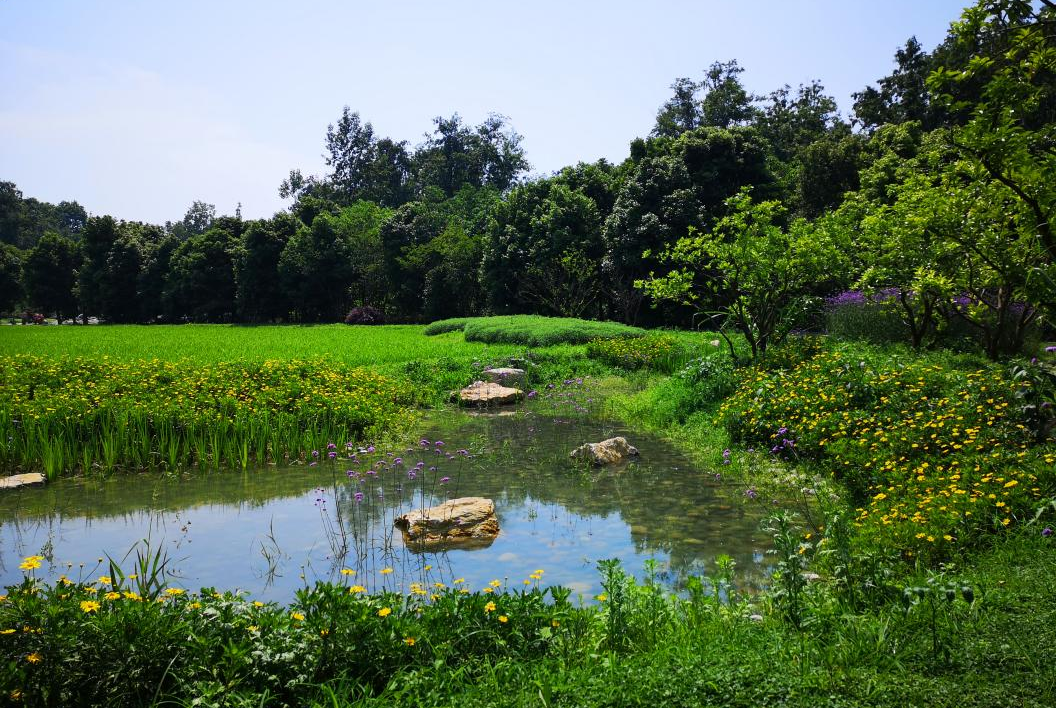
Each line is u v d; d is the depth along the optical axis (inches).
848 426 372.5
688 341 960.3
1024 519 230.4
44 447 420.8
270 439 472.1
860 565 212.2
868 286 608.1
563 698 142.4
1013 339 580.4
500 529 319.6
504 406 698.2
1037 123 1034.1
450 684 153.5
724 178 1480.1
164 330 1792.6
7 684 142.3
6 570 270.4
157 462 454.0
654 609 194.9
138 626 154.9
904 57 1817.2
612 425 589.3
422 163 3516.2
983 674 146.9
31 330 1792.6
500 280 1718.8
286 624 167.2
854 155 1457.9
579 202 1601.9
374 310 2274.9
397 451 492.4
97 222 2864.2
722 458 430.0
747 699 140.6
